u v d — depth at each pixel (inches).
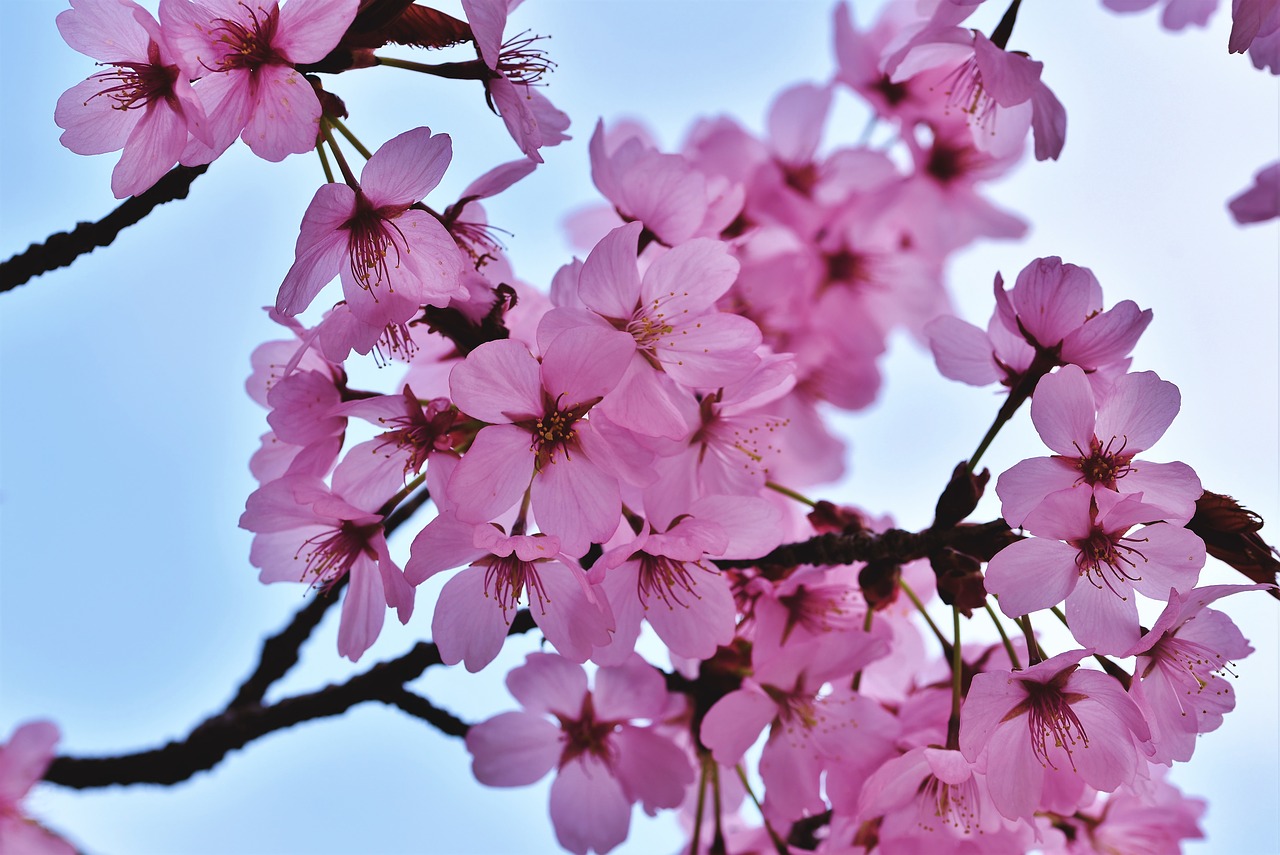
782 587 30.1
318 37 27.5
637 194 29.7
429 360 29.3
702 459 29.3
